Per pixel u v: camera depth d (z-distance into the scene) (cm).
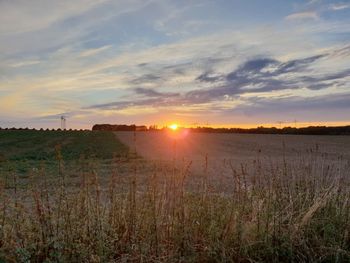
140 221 516
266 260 488
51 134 8731
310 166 774
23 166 1867
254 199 589
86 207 523
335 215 569
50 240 469
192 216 538
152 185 580
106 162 2117
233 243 502
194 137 8819
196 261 479
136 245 478
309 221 540
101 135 8862
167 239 507
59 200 527
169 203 548
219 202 594
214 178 1348
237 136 9625
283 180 665
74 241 471
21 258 436
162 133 11831
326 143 5909
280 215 552
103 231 485
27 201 623
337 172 798
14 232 481
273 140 7262
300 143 5991
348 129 10031
